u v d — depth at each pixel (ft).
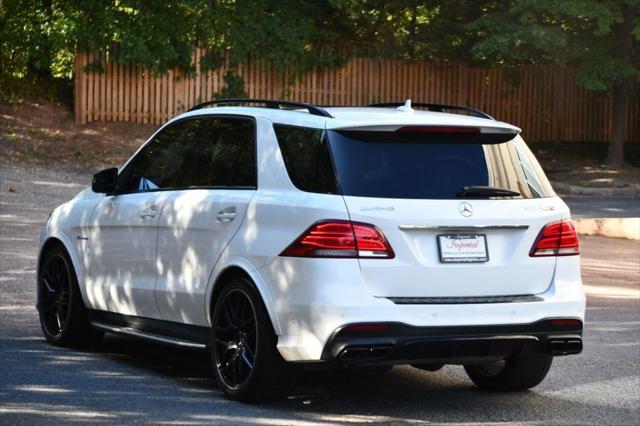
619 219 100.42
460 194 36.32
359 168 35.86
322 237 34.94
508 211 36.78
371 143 36.40
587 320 57.52
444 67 169.07
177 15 142.51
